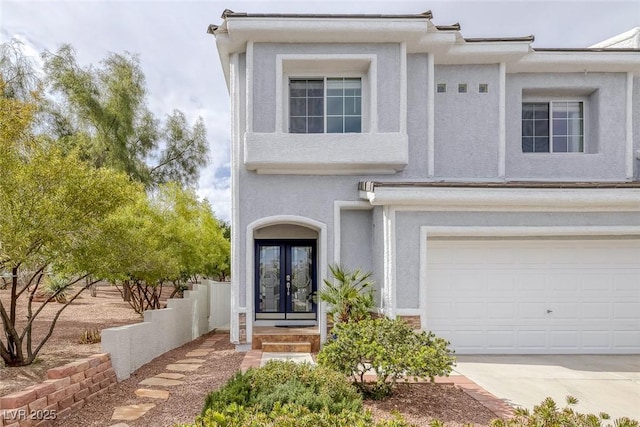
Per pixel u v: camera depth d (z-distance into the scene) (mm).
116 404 8078
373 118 13227
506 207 12016
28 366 10117
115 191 9648
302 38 13109
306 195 13359
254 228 13336
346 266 13523
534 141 15680
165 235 15375
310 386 6684
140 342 11273
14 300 10219
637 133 15547
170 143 30766
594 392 8945
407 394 8250
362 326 8500
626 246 12625
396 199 11523
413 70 14156
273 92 13188
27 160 9766
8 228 8180
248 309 12953
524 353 12344
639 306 12555
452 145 14625
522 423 4742
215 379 9727
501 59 14492
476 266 12445
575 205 11984
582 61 14648
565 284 12531
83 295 27547
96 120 25391
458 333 12312
